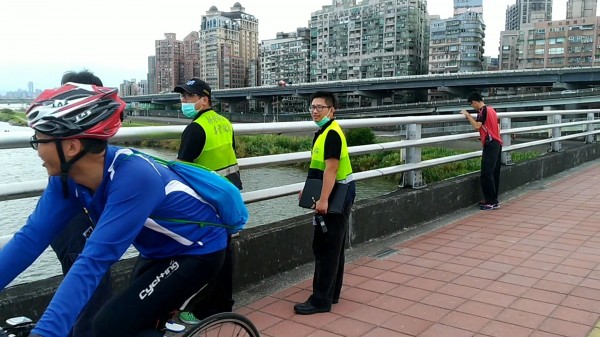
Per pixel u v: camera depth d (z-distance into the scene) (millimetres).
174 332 3459
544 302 3924
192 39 155125
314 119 3855
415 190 6512
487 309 3803
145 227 2123
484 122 7188
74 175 1893
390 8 121750
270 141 21797
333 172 3670
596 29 107688
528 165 9438
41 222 2049
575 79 49125
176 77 149000
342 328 3525
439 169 18984
